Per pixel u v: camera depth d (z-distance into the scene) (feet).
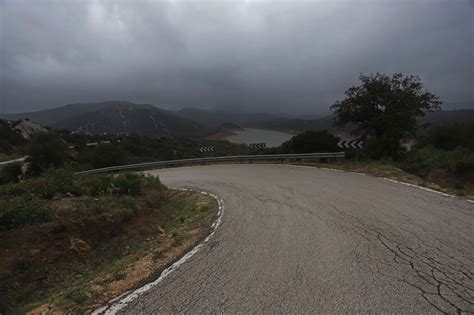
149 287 16.52
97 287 17.58
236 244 22.47
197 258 20.27
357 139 76.64
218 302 14.37
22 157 233.14
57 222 25.16
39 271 20.97
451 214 26.32
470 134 78.59
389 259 18.02
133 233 29.25
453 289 14.40
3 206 24.76
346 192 38.55
